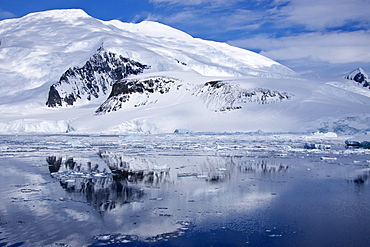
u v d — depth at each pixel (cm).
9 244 1263
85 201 1820
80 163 3231
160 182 2314
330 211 1666
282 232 1392
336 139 6619
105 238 1325
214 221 1520
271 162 3291
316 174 2630
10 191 2036
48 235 1350
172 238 1327
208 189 2112
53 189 2094
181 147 5006
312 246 1254
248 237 1339
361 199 1883
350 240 1312
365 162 3262
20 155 3947
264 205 1766
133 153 4162
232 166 3033
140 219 1538
